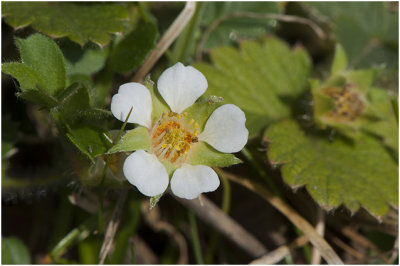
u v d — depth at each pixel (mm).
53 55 114
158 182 108
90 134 112
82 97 112
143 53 125
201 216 131
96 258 128
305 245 129
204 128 113
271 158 127
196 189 110
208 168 111
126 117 109
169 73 112
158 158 112
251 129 133
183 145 112
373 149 132
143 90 110
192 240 134
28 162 135
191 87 113
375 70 134
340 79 133
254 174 133
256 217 136
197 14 135
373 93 136
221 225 131
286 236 136
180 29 130
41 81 113
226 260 134
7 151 128
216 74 136
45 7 125
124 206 129
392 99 132
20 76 112
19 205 135
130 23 131
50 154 135
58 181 128
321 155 130
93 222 126
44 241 135
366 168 130
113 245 130
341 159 130
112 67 127
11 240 125
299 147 130
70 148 116
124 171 108
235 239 131
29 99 113
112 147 108
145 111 111
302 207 132
